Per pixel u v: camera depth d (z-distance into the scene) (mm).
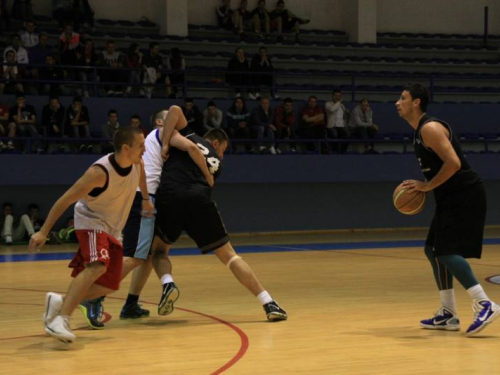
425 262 10977
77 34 17109
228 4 20562
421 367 4402
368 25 21547
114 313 6520
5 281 8984
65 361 4625
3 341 5281
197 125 15961
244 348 4977
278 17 20906
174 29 19594
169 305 5938
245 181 16812
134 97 17062
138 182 5266
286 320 6098
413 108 5496
